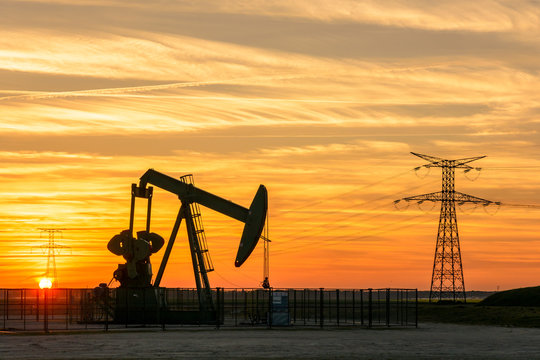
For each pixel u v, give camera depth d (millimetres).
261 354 34656
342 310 87812
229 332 50312
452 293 119562
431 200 117875
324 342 42094
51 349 36406
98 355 33562
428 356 34938
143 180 61656
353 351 36812
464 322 74125
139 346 38344
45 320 49250
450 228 119438
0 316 72625
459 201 118938
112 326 56281
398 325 61031
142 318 58938
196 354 34375
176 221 60688
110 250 60625
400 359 33375
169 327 55312
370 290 58812
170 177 61500
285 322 57000
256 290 60000
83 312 61688
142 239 60500
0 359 31766
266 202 59094
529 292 114562
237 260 59125
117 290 59562
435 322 76250
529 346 41688
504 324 70625
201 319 58562
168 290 60500
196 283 59469
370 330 54531
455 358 34250
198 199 60875
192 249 60094
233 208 60344
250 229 59156
